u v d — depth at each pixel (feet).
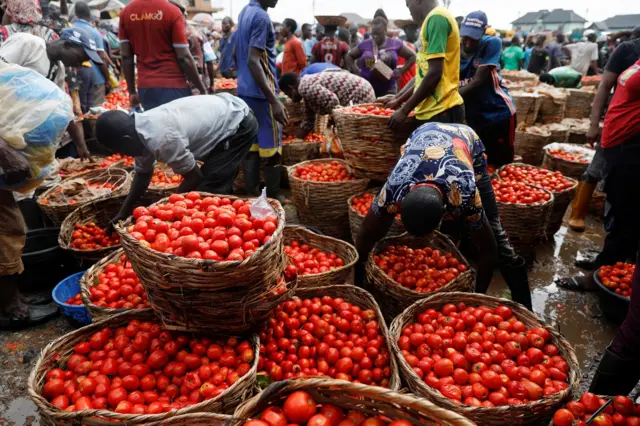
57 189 13.70
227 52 35.45
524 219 13.37
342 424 5.34
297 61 26.07
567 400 7.12
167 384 7.10
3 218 9.78
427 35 11.87
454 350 8.13
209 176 12.21
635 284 7.07
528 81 34.06
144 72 15.58
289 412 5.26
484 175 9.98
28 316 10.81
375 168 13.71
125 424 5.80
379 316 8.84
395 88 22.79
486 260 9.55
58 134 9.22
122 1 60.44
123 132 9.37
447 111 12.59
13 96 8.65
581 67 42.93
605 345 10.81
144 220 7.50
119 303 9.08
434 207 7.23
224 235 7.06
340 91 17.38
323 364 8.13
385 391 5.28
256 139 16.01
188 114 10.84
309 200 15.07
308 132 21.22
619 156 10.74
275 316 8.70
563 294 12.92
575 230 17.11
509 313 8.99
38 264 11.68
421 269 11.22
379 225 9.23
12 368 9.58
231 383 6.88
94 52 12.76
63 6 28.12
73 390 6.80
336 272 10.35
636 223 11.53
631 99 10.24
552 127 25.67
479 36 14.35
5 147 8.59
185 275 6.45
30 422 8.32
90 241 12.03
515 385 7.41
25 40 11.16
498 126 15.35
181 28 15.06
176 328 7.25
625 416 6.88
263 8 14.83
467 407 6.76
